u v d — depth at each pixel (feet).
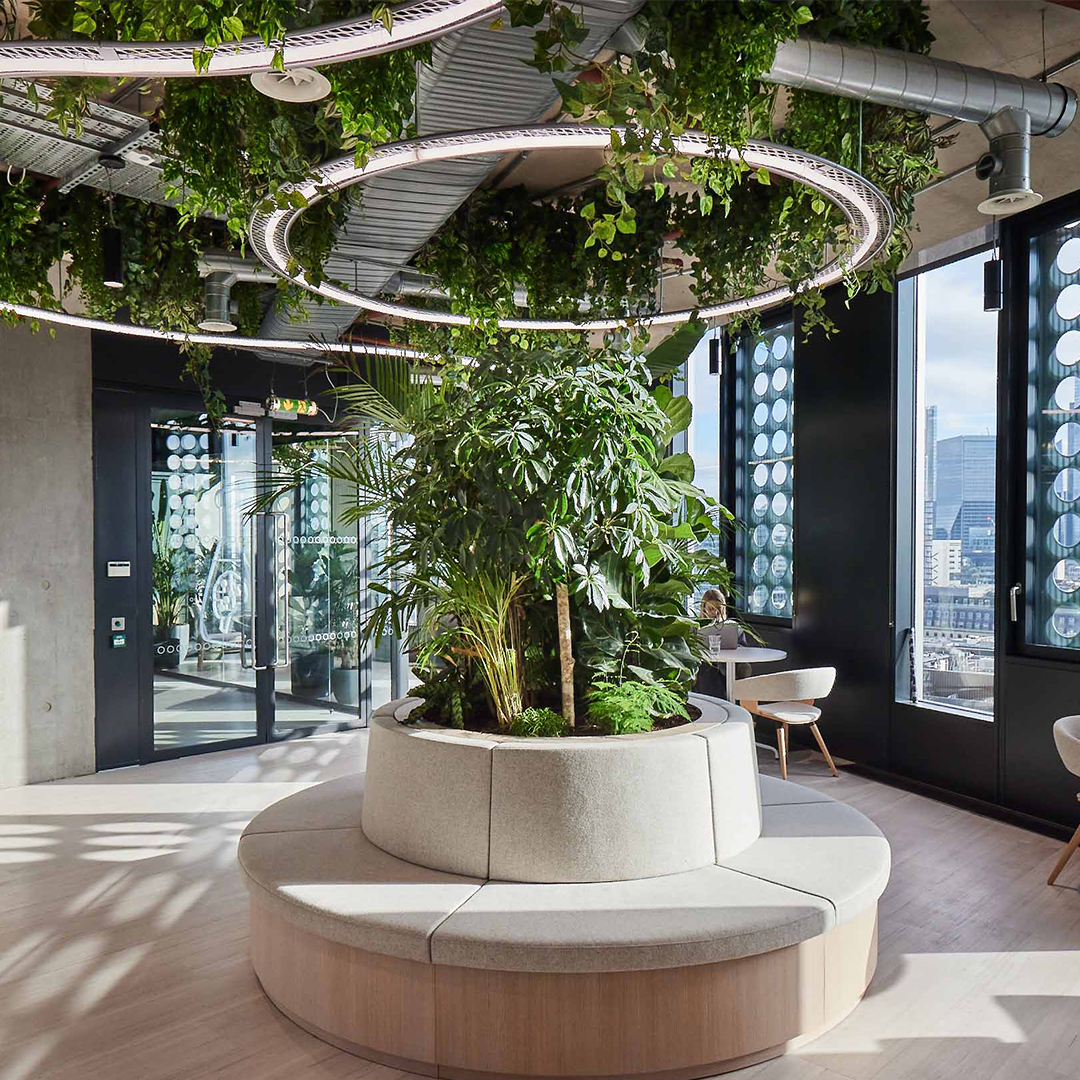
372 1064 10.09
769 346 27.02
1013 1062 9.94
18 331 22.17
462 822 11.17
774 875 11.07
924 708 21.11
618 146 9.59
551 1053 9.47
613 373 13.12
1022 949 12.62
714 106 10.34
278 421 27.32
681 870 11.18
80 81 10.32
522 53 10.64
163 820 19.04
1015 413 19.07
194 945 13.08
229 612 26.08
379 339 28.02
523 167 17.84
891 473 21.88
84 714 23.03
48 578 22.54
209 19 8.50
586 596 13.55
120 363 23.77
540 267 19.33
